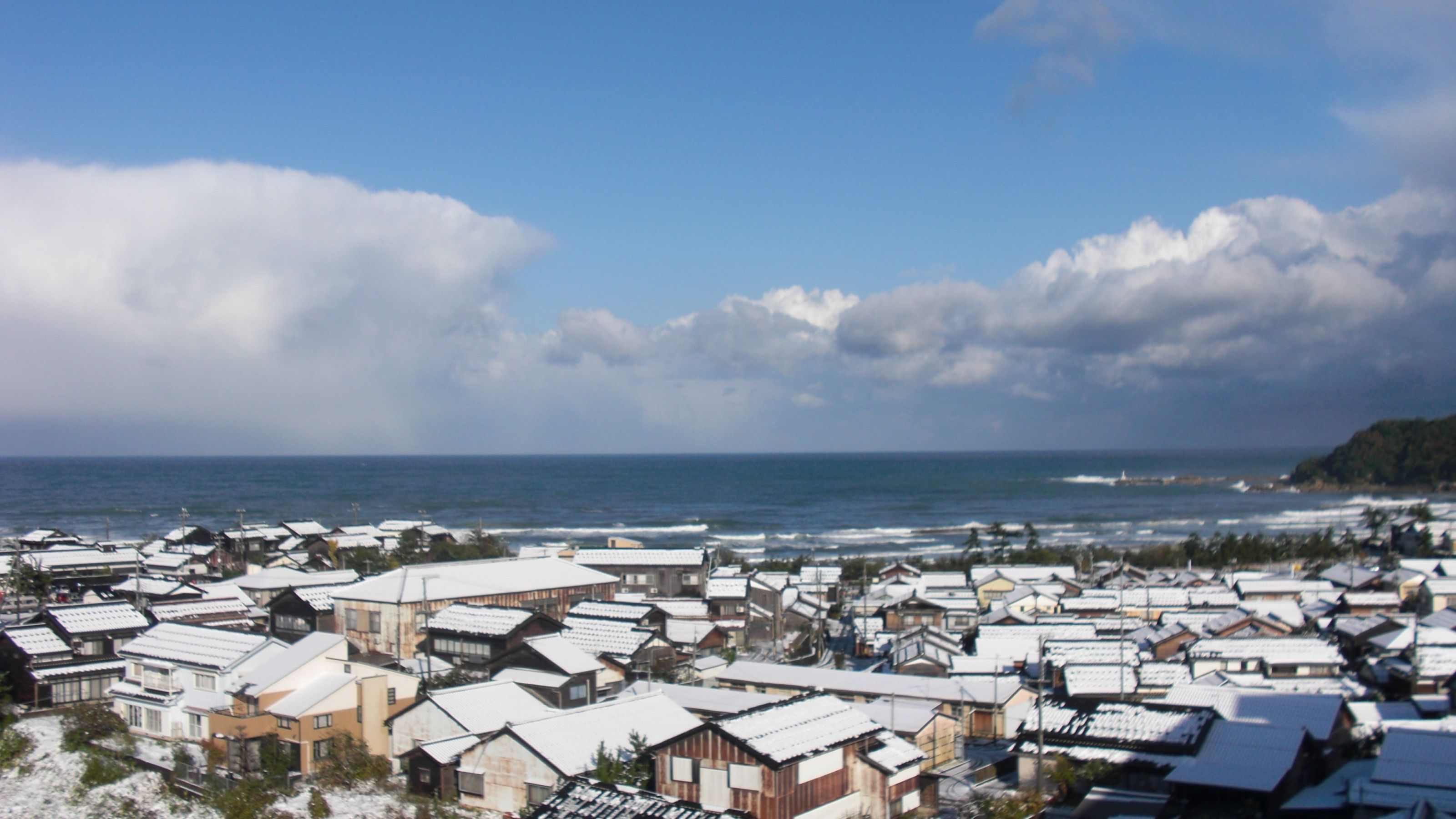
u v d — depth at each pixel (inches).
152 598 3289.9
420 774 1552.7
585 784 1322.6
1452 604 3415.4
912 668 2541.8
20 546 4601.4
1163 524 7741.1
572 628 2546.8
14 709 1998.0
